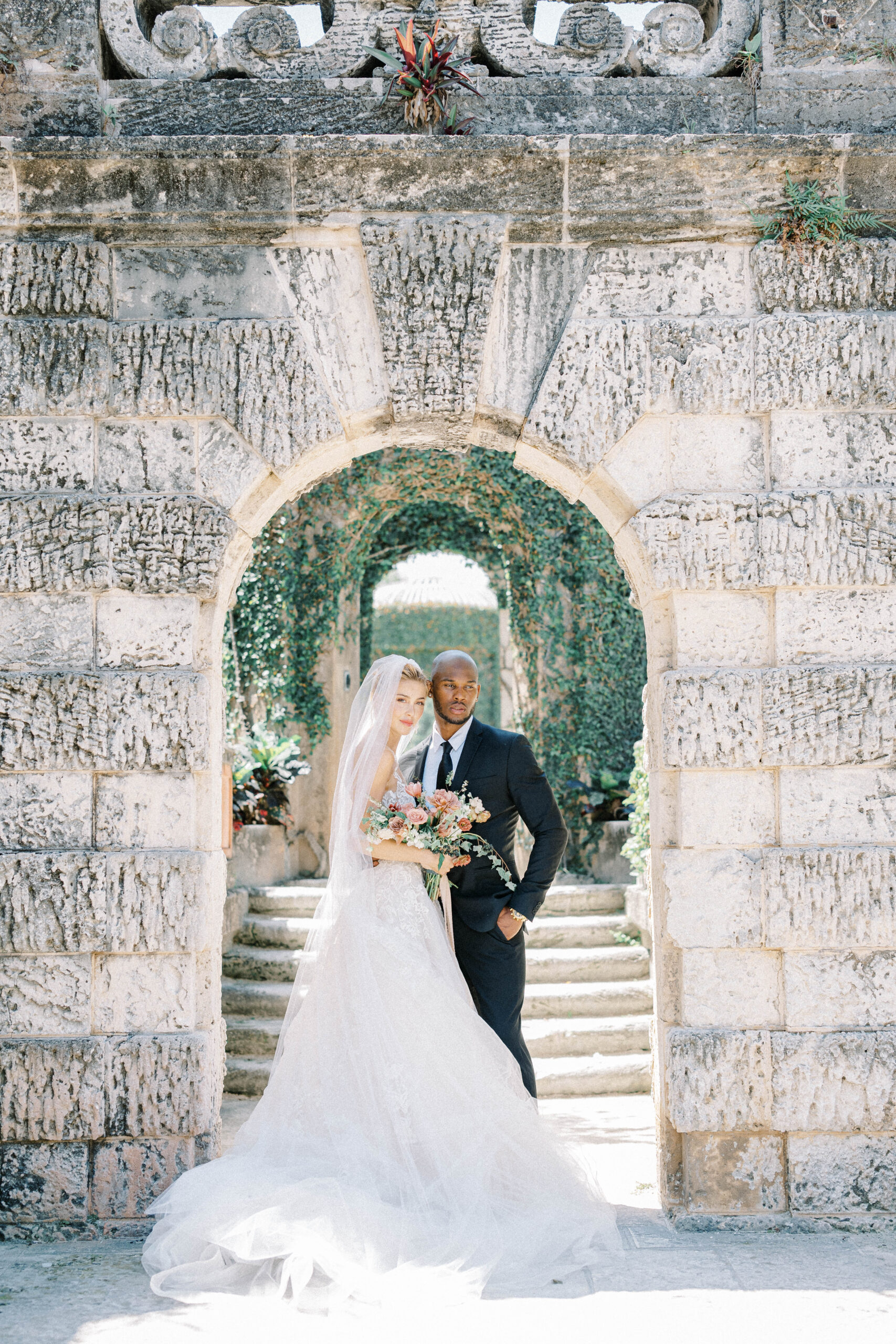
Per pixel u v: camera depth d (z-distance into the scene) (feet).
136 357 13.79
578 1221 12.34
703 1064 13.17
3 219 13.79
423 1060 12.49
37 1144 12.96
